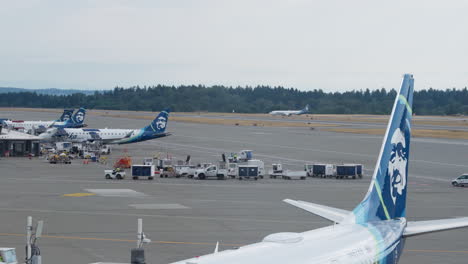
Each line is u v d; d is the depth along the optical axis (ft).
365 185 397.19
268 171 481.87
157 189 358.64
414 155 625.00
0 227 232.94
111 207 285.84
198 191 351.87
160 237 219.00
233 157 529.45
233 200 315.58
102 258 186.50
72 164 513.45
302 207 132.05
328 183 408.26
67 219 252.83
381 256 109.09
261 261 91.45
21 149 589.32
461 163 553.64
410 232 122.21
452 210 291.17
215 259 90.89
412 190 372.99
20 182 380.78
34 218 253.85
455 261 188.65
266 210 283.38
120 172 412.98
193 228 237.04
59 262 180.65
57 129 652.07
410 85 135.54
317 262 95.09
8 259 141.18
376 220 128.88
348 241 109.91
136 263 111.14
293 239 106.01
